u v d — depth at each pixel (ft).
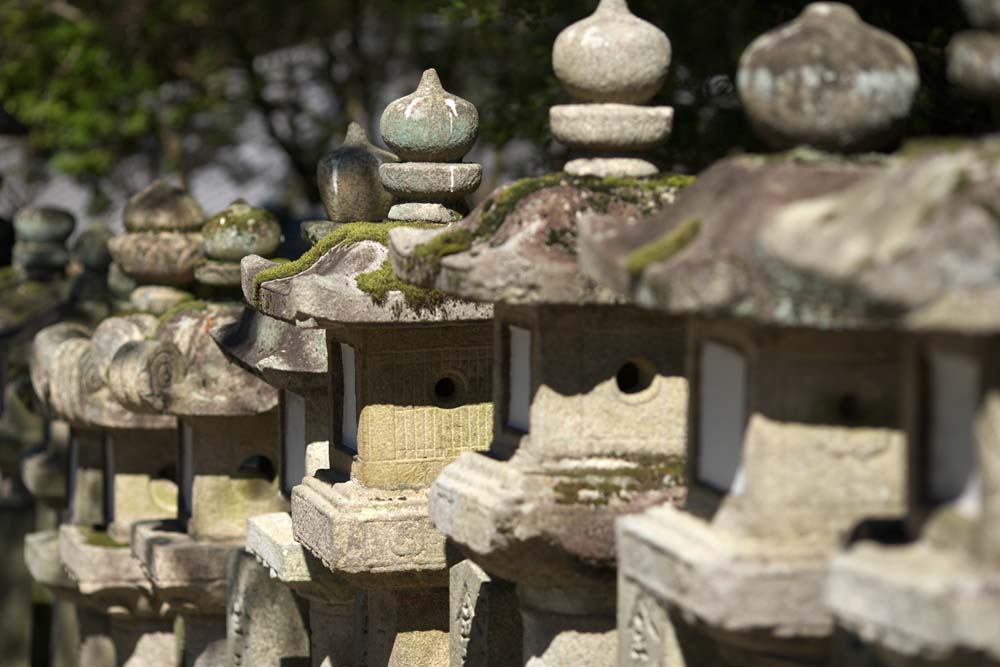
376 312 31.94
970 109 42.39
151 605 48.14
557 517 27.12
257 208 43.68
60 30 95.66
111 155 101.55
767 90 22.82
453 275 26.53
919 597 18.67
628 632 25.82
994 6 20.31
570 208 26.76
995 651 18.44
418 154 34.24
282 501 40.34
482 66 88.38
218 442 43.45
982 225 18.54
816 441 22.62
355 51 102.78
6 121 75.05
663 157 50.39
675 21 50.14
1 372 62.80
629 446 27.61
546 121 53.72
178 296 47.14
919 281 18.47
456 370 33.91
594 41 27.81
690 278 20.98
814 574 22.25
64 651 60.59
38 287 61.36
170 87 107.34
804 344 22.47
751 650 23.85
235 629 41.60
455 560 33.88
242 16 102.89
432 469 33.94
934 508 19.94
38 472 55.93
